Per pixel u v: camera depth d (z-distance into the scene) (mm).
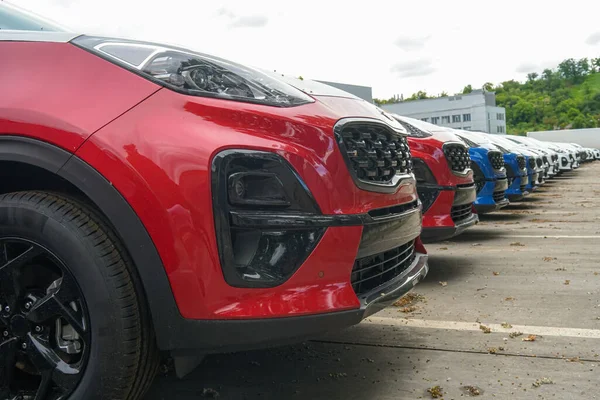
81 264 1720
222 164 1751
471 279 4215
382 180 2209
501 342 2789
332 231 1895
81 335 1745
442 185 4285
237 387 2289
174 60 1940
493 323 3107
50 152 1774
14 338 1819
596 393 2184
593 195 11852
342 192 1945
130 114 1781
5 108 1831
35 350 1784
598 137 45438
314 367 2494
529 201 11039
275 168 1820
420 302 3588
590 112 139125
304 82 2422
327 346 2773
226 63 2141
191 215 1715
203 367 2510
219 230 1740
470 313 3311
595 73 167625
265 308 1787
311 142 1915
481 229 7195
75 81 1856
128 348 1725
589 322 3082
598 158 36125
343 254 1931
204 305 1733
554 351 2648
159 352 1885
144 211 1715
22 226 1786
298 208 1852
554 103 146375
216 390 2262
